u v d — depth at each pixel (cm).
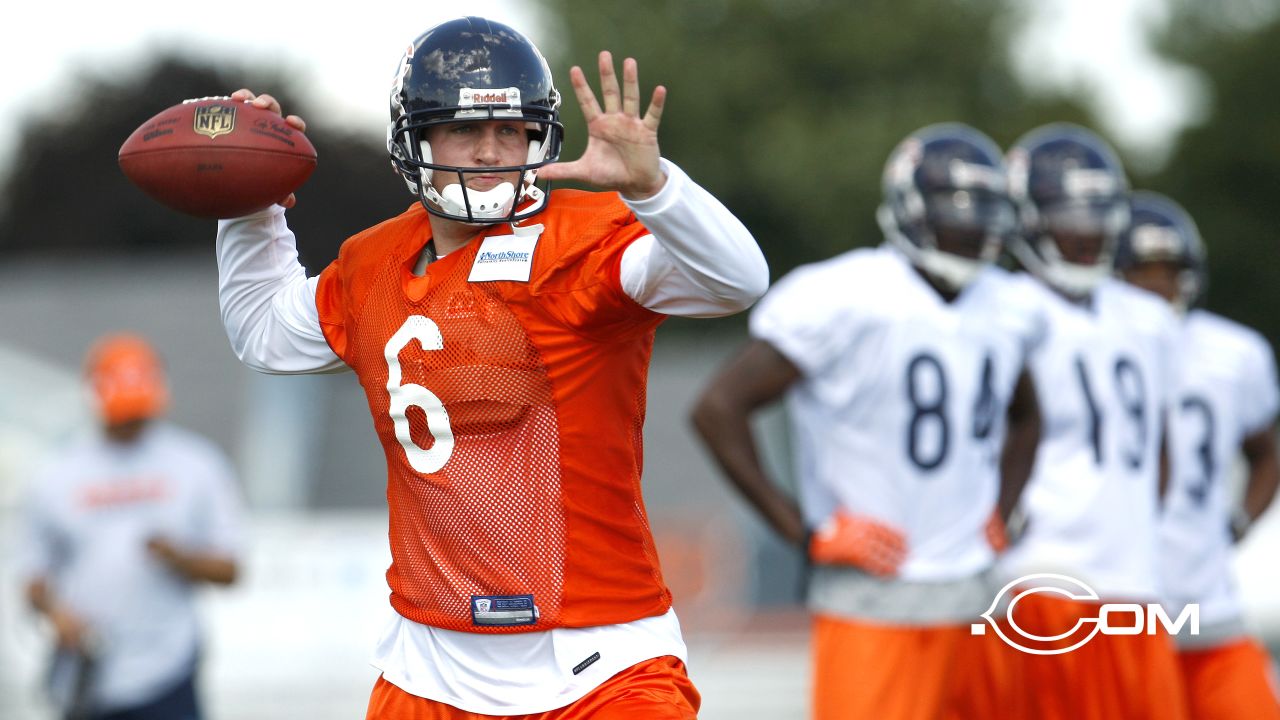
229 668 4159
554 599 1327
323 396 7412
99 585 2677
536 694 1335
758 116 12275
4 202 13575
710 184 12112
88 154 13450
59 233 13288
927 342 2123
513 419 1309
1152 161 13050
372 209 13238
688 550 4609
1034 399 2258
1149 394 2422
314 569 4209
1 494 5316
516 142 1321
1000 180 2175
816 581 2142
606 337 1298
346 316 1390
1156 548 2391
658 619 1380
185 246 13475
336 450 7062
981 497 2133
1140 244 2739
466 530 1335
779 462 5175
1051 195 2431
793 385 2152
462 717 1362
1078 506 2319
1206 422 2636
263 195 1407
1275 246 12562
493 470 1321
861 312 2114
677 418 6881
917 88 12538
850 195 11638
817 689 2125
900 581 2078
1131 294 2517
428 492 1346
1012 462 2252
